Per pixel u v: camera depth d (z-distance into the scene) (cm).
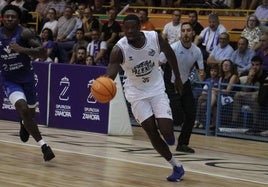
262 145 1130
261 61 1226
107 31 1592
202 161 873
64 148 929
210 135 1256
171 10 1842
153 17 1808
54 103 1261
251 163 888
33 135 779
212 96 1253
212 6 1764
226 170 796
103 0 1956
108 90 624
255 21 1422
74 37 1658
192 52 934
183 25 930
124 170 746
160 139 683
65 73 1244
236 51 1349
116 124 1159
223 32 1362
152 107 684
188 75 945
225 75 1261
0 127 1208
